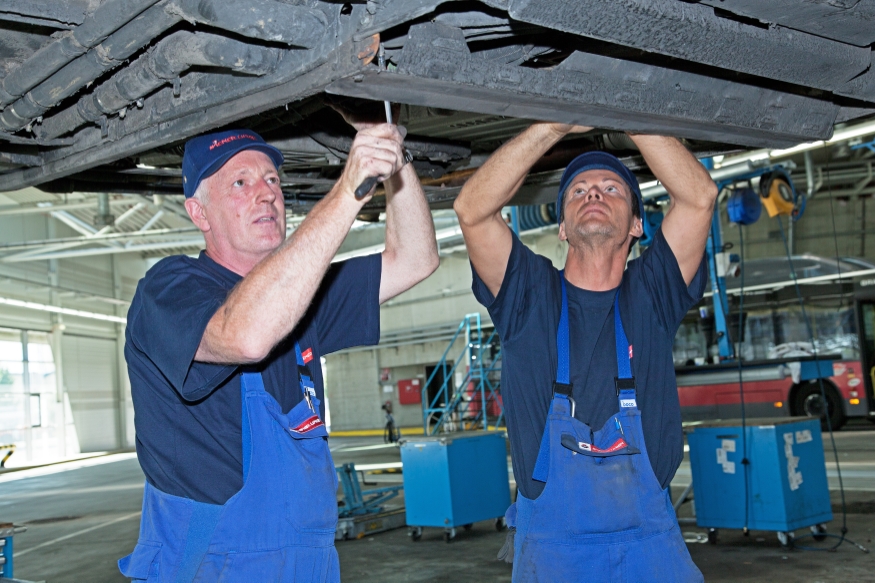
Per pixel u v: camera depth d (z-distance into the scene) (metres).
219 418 1.71
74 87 1.91
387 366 29.08
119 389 30.12
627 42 1.50
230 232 1.89
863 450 10.28
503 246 2.20
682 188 2.20
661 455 2.16
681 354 15.73
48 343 26.31
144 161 2.94
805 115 2.11
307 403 1.80
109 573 6.36
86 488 14.78
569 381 2.09
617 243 2.24
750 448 5.55
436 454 6.60
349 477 7.39
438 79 1.47
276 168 2.03
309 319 1.97
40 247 23.45
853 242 21.31
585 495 2.00
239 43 1.56
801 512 5.44
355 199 1.57
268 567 1.65
